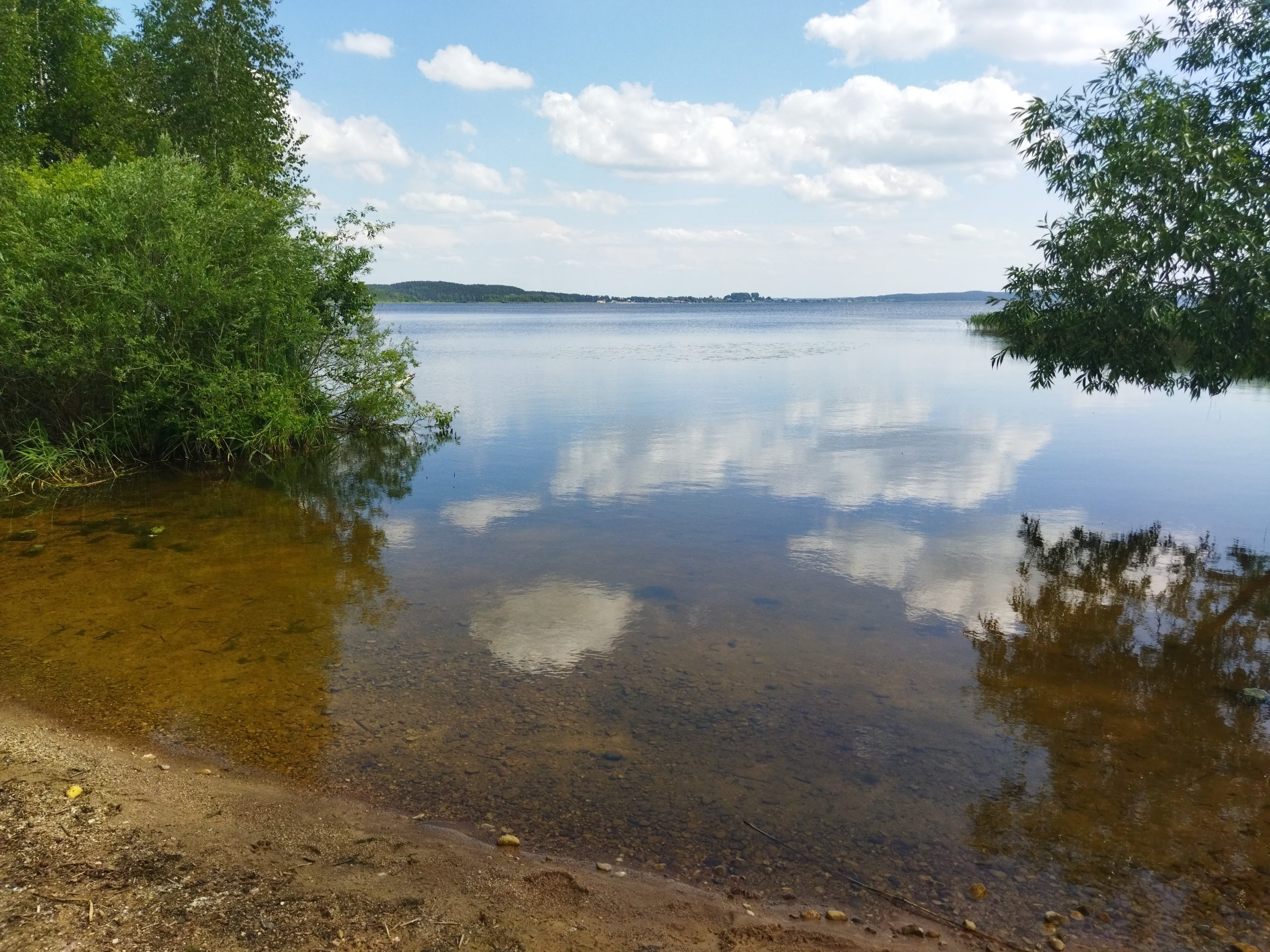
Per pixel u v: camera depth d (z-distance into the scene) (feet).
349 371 56.34
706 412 65.98
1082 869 12.44
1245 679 19.31
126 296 40.40
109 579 25.95
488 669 19.35
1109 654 20.65
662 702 17.78
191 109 74.54
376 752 15.53
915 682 18.90
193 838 12.21
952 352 139.54
